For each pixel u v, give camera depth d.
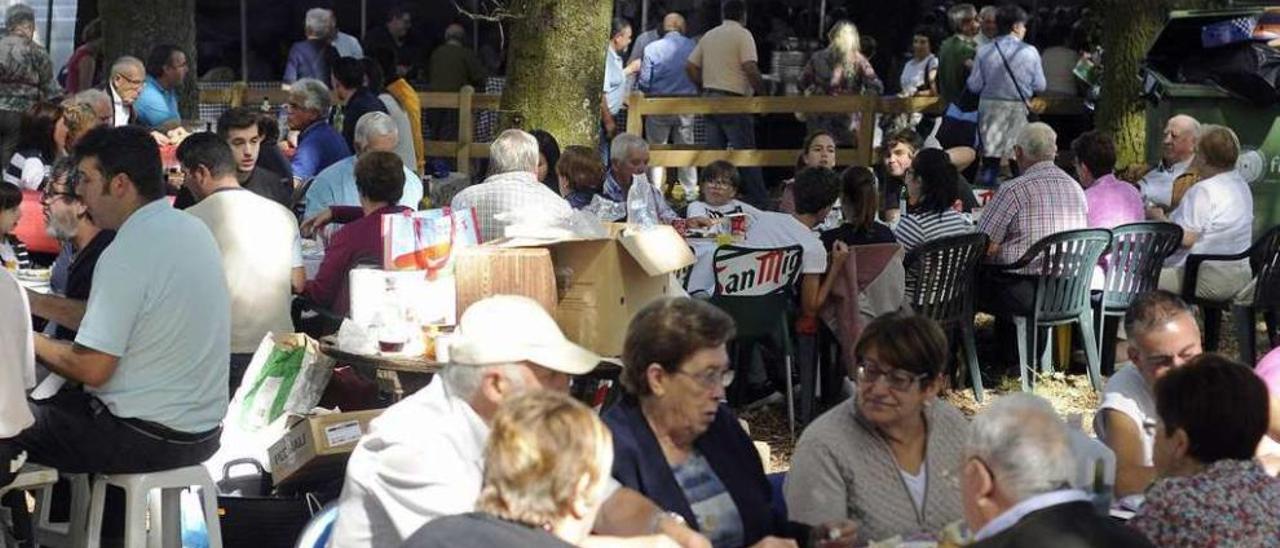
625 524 4.10
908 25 17.69
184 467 5.66
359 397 6.56
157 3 13.20
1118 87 13.09
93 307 5.49
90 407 5.57
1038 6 17.56
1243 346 9.30
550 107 10.52
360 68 11.23
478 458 4.23
